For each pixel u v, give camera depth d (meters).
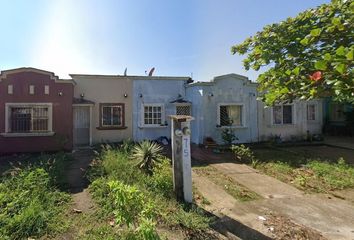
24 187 6.82
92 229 5.07
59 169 9.06
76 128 15.80
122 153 11.21
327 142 16.45
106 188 6.93
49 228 5.09
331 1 3.10
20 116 14.08
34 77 14.15
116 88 16.38
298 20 3.29
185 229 5.24
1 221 5.12
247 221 5.73
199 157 12.48
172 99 17.25
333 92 2.26
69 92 14.65
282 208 6.46
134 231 4.10
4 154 13.71
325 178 8.74
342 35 2.80
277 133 17.38
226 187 8.00
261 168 10.34
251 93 16.83
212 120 16.00
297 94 2.60
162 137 16.48
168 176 7.38
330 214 6.11
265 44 3.41
